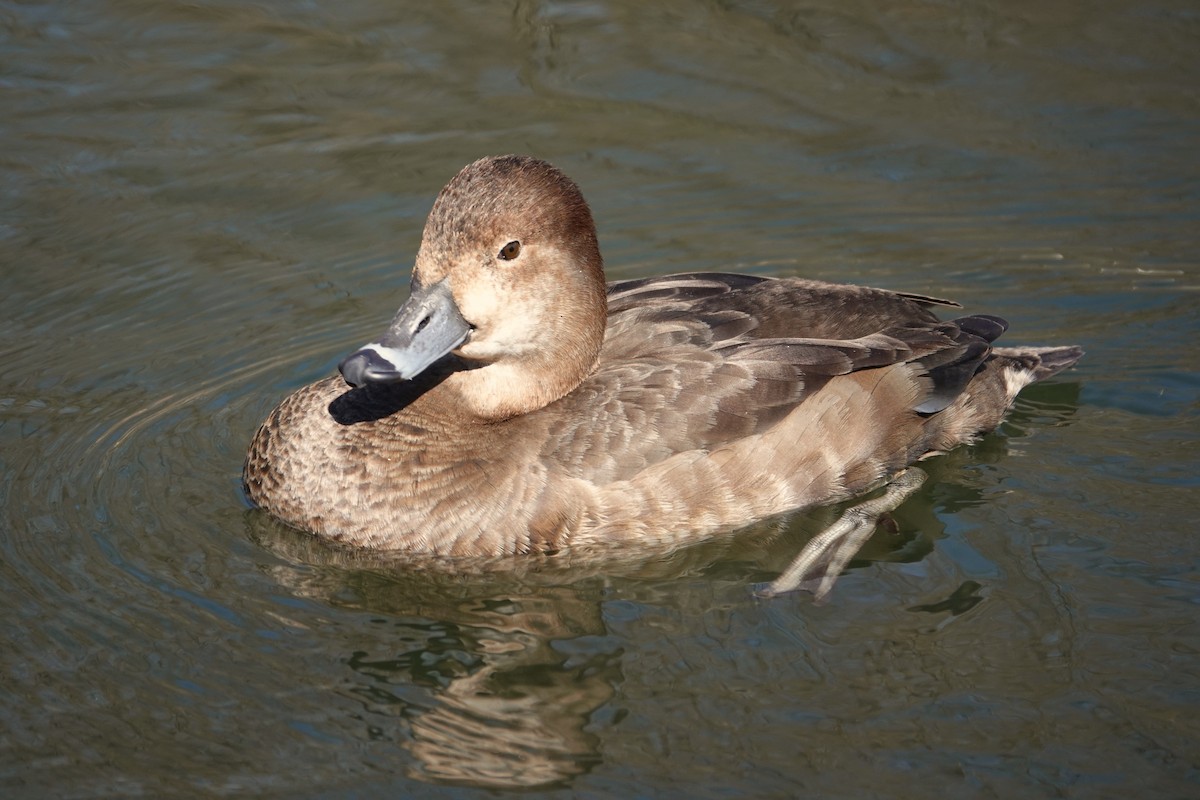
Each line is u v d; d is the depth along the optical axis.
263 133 15.74
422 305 9.53
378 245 14.20
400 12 18.16
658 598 9.49
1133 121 15.70
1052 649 8.57
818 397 10.12
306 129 15.81
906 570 9.57
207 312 13.23
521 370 10.02
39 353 12.52
